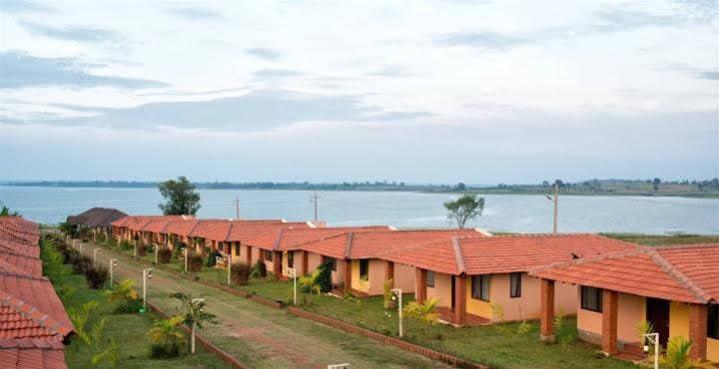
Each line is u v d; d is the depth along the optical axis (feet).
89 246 263.70
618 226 509.76
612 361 82.58
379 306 125.80
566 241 123.24
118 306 121.49
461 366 81.82
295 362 84.28
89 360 82.84
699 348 73.10
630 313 88.58
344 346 93.61
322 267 146.92
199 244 216.54
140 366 80.59
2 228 129.39
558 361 83.35
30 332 52.60
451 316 111.86
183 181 354.74
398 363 84.07
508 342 94.53
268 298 135.95
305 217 652.07
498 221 590.96
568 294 114.73
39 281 73.61
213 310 123.65
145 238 255.29
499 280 109.29
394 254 127.03
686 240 265.95
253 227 200.64
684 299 73.36
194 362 83.71
